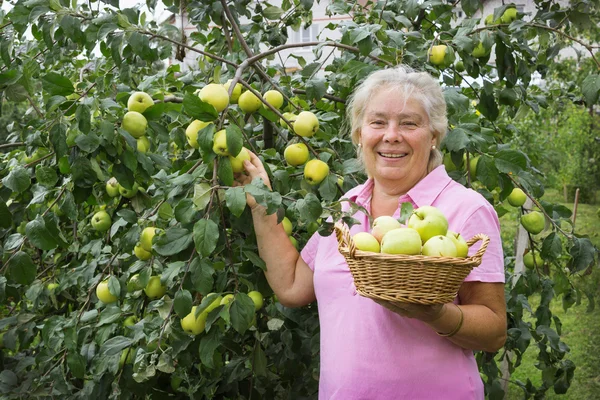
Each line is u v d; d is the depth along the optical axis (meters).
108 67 3.06
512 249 4.76
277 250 2.00
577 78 6.69
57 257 3.07
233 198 1.65
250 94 2.22
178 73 3.63
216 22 2.77
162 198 2.13
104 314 2.22
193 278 1.74
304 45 2.41
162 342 1.96
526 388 3.00
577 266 2.61
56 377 2.28
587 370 4.43
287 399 2.61
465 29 2.54
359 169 2.20
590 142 7.92
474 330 1.54
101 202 2.73
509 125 3.40
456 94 2.37
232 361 2.41
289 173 2.23
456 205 1.67
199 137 1.72
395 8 3.01
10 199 2.90
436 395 1.62
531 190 2.65
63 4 2.25
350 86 2.54
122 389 2.24
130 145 1.89
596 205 8.21
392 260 1.32
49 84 1.88
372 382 1.64
